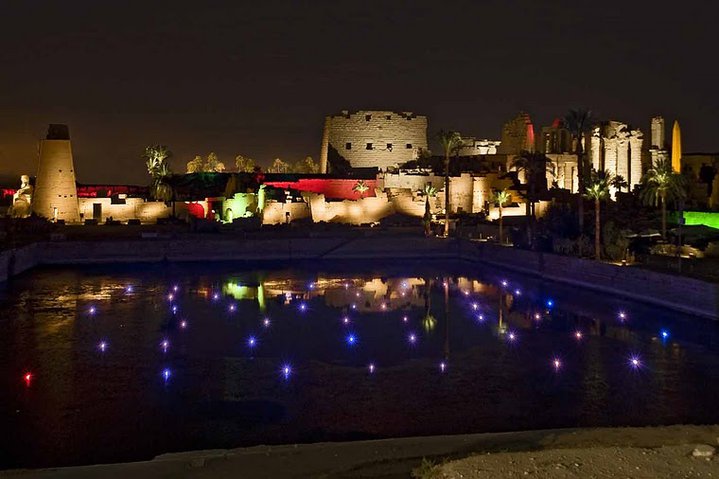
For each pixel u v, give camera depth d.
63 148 80.75
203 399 23.23
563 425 20.70
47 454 18.30
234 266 64.50
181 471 14.27
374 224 83.81
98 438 19.50
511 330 35.44
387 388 24.56
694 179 88.81
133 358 29.00
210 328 35.44
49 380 25.53
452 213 89.81
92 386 24.77
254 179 93.06
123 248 65.31
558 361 28.80
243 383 25.20
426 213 81.38
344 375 26.33
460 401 23.05
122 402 22.91
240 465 14.63
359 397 23.42
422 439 16.81
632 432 17.12
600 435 16.89
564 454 13.80
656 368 27.81
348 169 108.56
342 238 71.31
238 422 20.88
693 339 33.34
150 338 32.91
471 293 48.66
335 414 21.59
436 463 14.23
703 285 38.91
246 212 82.81
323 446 16.28
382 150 109.44
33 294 46.59
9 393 23.86
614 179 82.88
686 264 48.53
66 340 32.38
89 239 68.38
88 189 95.00
